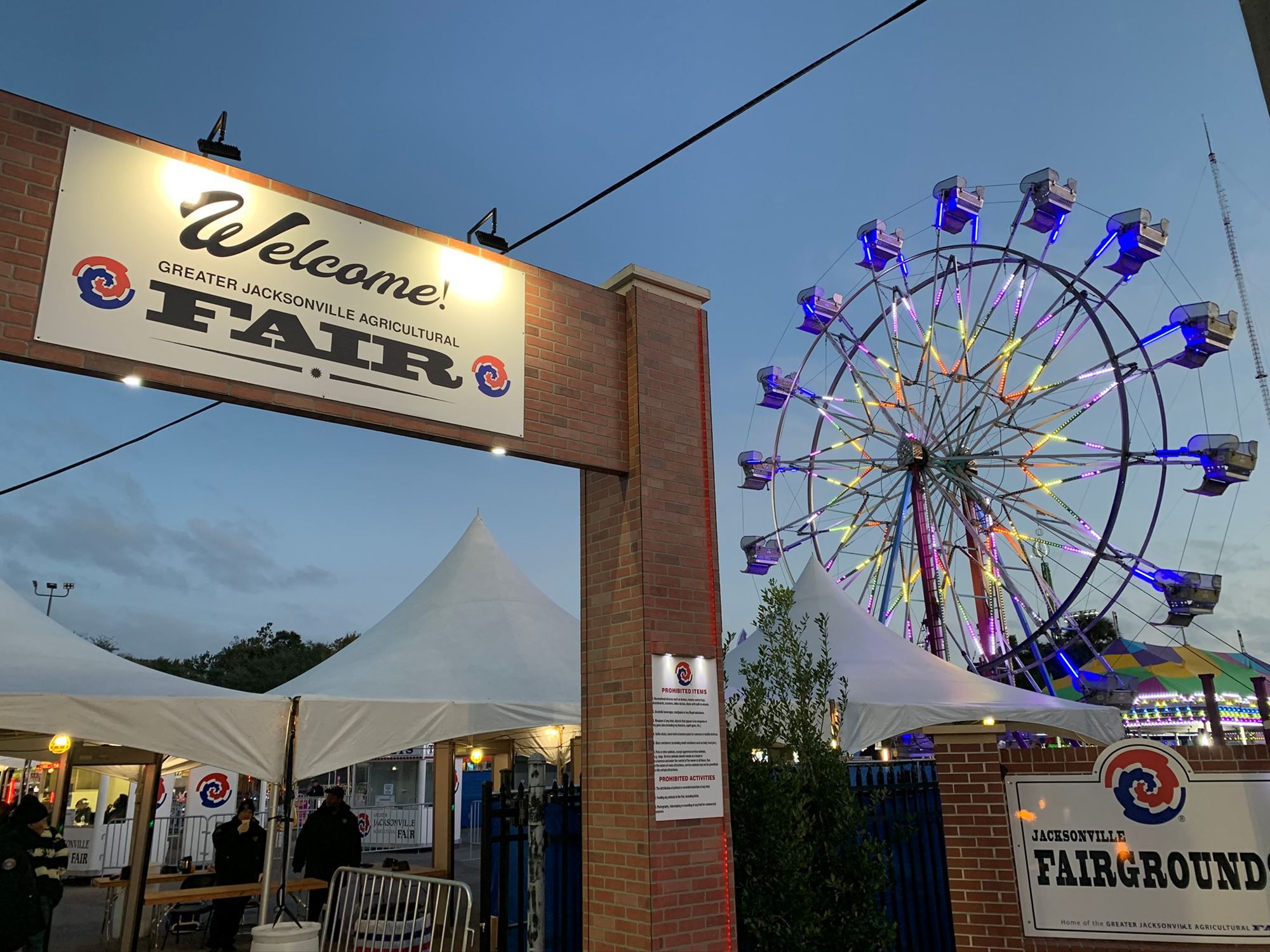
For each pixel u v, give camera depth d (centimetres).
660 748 627
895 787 764
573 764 1094
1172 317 2052
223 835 1022
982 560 2252
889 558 2302
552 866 707
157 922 1048
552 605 1184
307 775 773
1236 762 568
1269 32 337
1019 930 583
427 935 825
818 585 1097
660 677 643
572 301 699
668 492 692
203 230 546
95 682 771
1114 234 2091
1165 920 559
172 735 725
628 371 713
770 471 2502
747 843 664
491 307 654
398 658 998
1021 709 858
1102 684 2039
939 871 796
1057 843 589
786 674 714
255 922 1224
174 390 527
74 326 493
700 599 686
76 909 1370
